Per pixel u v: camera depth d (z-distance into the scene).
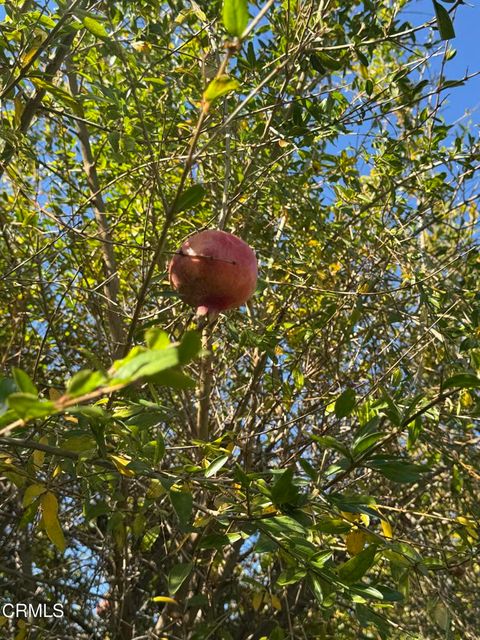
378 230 1.07
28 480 0.66
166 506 0.95
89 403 0.61
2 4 0.73
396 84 0.95
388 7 0.98
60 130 1.18
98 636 1.09
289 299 1.07
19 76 0.66
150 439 0.67
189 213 1.14
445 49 0.90
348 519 0.56
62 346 1.22
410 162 1.08
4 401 0.29
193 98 0.96
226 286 0.48
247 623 1.18
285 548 0.53
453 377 0.48
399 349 1.15
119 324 1.09
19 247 1.15
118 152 0.82
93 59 0.98
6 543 1.08
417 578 0.70
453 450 1.02
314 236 1.10
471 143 1.06
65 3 0.69
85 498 0.64
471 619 1.02
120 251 1.20
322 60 0.85
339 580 0.50
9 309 1.13
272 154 1.03
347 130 0.95
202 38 0.96
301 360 1.12
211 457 0.69
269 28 0.99
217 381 1.13
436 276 1.06
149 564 1.02
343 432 1.06
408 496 1.19
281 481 0.47
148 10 0.96
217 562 0.86
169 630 0.97
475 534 0.73
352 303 1.08
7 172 0.81
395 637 0.99
